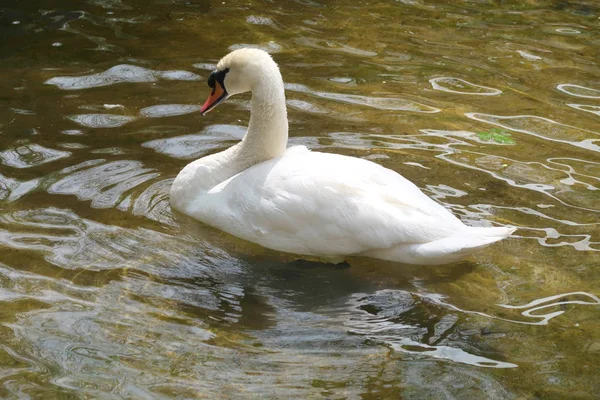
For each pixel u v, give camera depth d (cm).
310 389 642
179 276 785
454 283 788
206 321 723
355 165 834
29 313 720
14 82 1172
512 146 1055
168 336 700
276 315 737
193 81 1202
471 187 951
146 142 1028
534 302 761
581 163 1017
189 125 1075
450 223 796
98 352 677
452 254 775
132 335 699
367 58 1314
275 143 906
